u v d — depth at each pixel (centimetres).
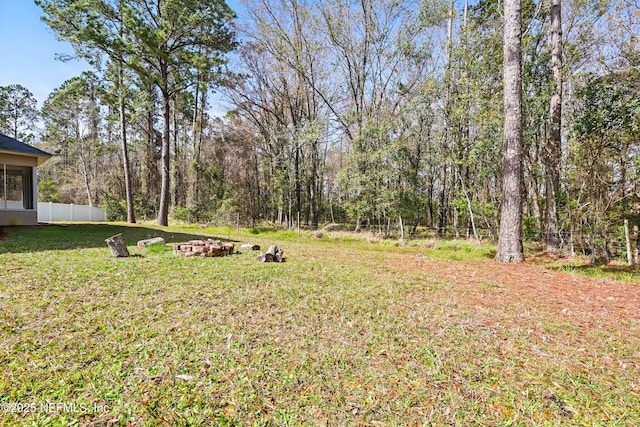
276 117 1809
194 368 189
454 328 265
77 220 1772
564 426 149
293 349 218
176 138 2266
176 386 171
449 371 196
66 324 243
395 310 306
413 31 1302
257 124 1914
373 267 536
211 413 151
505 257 661
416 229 1373
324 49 1544
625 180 800
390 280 436
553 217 866
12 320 246
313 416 152
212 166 2066
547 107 902
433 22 1256
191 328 245
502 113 940
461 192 1145
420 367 200
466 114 1024
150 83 1631
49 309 272
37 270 402
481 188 1128
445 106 1125
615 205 827
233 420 147
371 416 154
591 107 753
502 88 1005
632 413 159
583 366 206
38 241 671
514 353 222
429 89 1108
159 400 159
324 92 1653
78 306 281
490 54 1009
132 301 301
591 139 753
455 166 1100
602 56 813
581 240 829
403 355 215
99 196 2331
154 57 1456
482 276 489
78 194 2261
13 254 504
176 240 834
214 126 2127
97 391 164
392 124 1192
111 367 186
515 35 653
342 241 1180
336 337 240
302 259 594
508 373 195
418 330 258
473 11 1253
